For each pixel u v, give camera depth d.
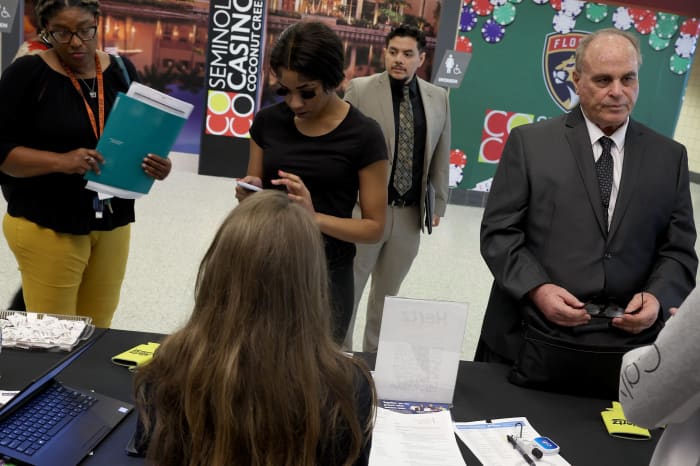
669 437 1.17
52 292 2.21
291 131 2.07
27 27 6.23
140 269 4.23
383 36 6.67
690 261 1.98
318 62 1.82
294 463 0.92
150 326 3.50
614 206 1.95
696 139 11.97
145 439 1.04
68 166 2.03
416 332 1.68
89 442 1.34
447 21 6.46
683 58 6.69
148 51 6.76
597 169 1.98
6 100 2.03
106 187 2.10
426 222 3.21
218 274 0.93
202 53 6.79
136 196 2.18
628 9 6.51
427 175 3.18
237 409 0.89
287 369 0.91
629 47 1.88
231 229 0.93
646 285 1.94
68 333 1.80
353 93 3.18
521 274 1.91
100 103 2.18
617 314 1.85
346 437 0.96
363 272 3.10
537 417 1.69
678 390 1.01
